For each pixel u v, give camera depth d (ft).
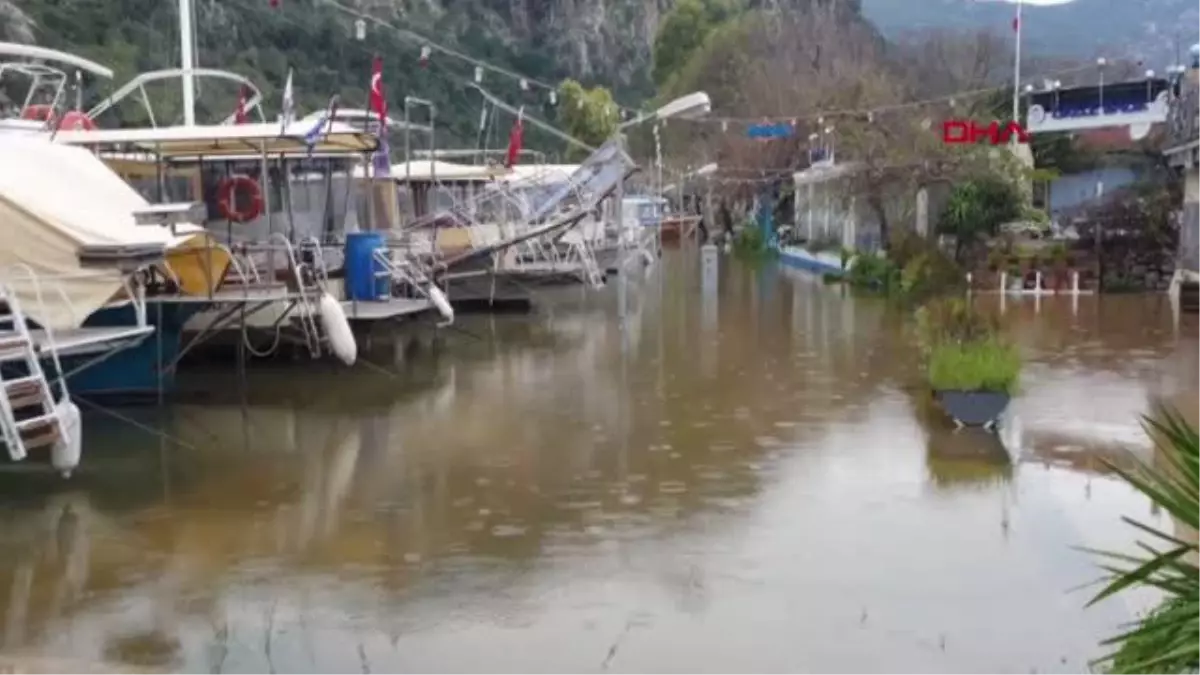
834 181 125.70
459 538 31.83
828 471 38.27
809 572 28.96
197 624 26.20
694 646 24.75
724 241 175.73
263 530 32.68
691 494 35.81
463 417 47.50
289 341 59.06
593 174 84.48
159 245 43.47
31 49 54.70
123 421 46.73
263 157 58.13
